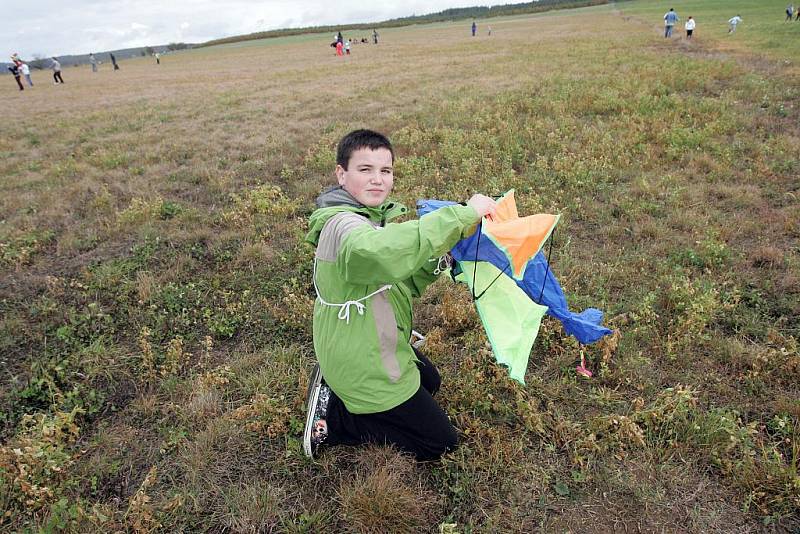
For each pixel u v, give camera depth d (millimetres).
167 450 3088
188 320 4340
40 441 2969
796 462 2758
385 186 2477
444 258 2787
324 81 19250
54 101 19109
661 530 2488
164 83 23719
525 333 2564
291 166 8500
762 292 4227
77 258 5680
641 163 7176
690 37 24016
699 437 2883
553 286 2926
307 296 4547
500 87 13695
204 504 2730
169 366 3807
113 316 4520
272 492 2740
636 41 24094
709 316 3871
